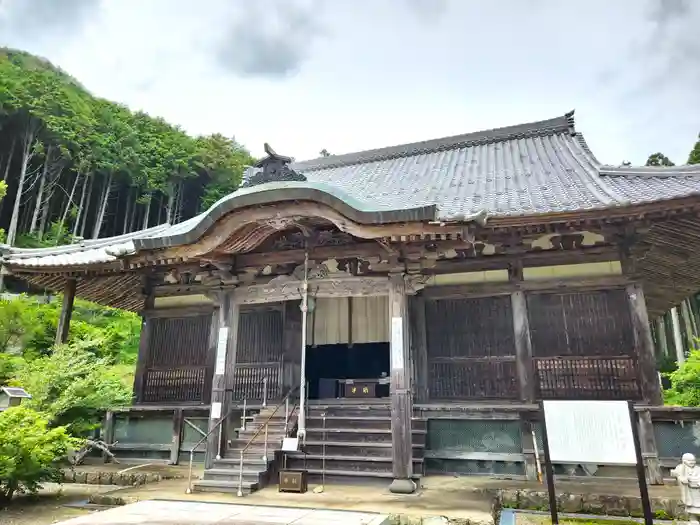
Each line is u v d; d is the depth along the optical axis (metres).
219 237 8.36
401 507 6.35
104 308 26.61
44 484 8.86
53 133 35.41
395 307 8.23
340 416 9.48
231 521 5.07
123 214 43.31
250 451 8.66
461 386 9.30
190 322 11.77
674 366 22.62
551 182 11.02
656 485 7.63
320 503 6.65
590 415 5.90
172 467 10.21
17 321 14.38
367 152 17.92
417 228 7.55
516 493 6.84
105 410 10.97
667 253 9.71
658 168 9.91
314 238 9.02
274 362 10.86
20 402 7.62
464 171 13.97
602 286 8.82
